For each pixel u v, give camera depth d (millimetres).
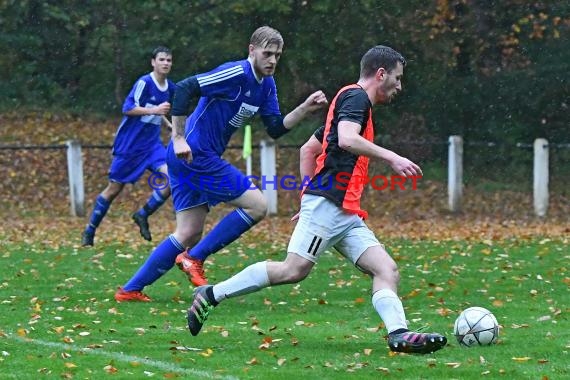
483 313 14812
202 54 46438
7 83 49844
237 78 17703
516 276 22453
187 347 14781
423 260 25281
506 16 43312
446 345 14852
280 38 17781
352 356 14055
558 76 43844
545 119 45000
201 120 18188
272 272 14094
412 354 14016
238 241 29719
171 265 19312
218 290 14367
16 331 16141
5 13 48281
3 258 25766
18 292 20500
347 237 14016
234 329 16312
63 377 12758
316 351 14453
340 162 13703
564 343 14875
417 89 44656
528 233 31359
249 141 32531
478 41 43344
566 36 43750
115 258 25891
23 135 46062
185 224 19109
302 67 44656
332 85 45250
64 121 48281
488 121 45281
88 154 45312
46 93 49969
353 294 20328
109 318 17391
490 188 42781
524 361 13617
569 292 20312
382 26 42938
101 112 49844
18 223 35156
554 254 26062
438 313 17953
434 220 36562
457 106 44875
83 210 37281
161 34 47344
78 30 49375
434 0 41719
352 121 13281
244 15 45094
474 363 13484
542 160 36656
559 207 39625
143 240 30000
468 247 27672
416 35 42281
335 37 43438
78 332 16078
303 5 43219
